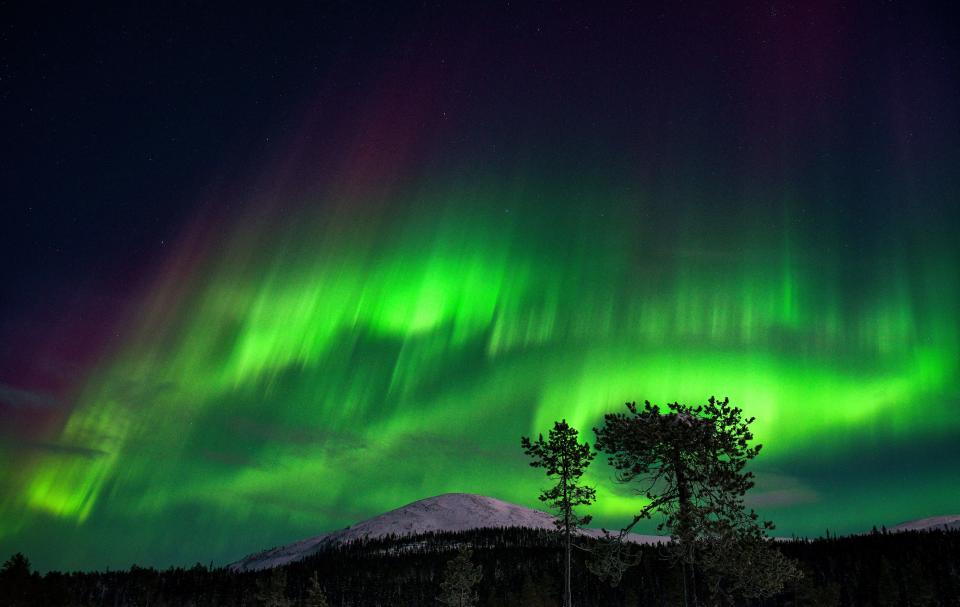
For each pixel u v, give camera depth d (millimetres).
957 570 151125
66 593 82312
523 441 47688
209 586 190750
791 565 30766
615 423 33156
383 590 199125
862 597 145625
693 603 32125
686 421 32531
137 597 174625
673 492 32438
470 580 109688
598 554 33469
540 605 130375
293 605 175375
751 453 31828
